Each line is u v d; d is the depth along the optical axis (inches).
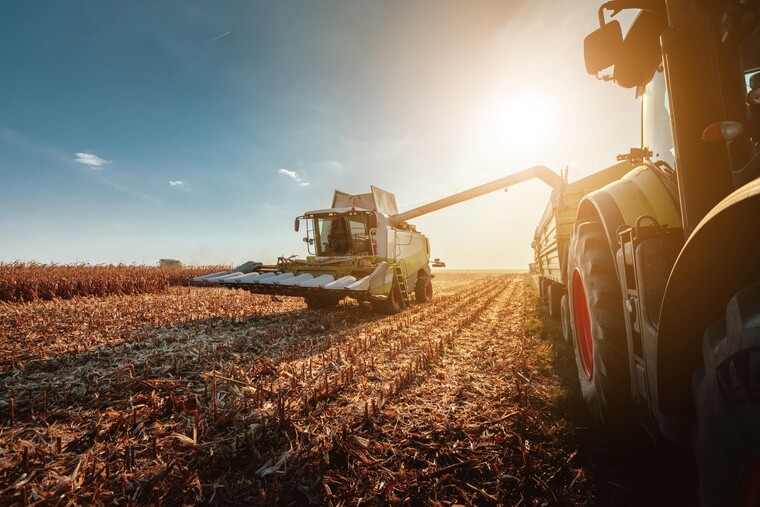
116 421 113.8
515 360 188.5
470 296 547.5
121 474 90.0
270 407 131.7
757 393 36.0
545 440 108.4
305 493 85.5
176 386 149.5
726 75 62.7
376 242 408.2
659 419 63.1
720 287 48.9
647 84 106.5
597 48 91.5
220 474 91.8
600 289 98.4
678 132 62.6
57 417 123.4
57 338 234.4
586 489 86.2
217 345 217.9
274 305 418.0
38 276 459.2
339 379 158.2
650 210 88.3
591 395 109.9
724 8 61.3
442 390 152.9
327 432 112.7
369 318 335.0
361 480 91.4
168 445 104.5
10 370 173.8
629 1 81.4
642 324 70.5
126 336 241.4
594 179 219.0
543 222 311.4
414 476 92.5
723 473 40.9
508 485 89.7
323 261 381.4
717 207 42.3
